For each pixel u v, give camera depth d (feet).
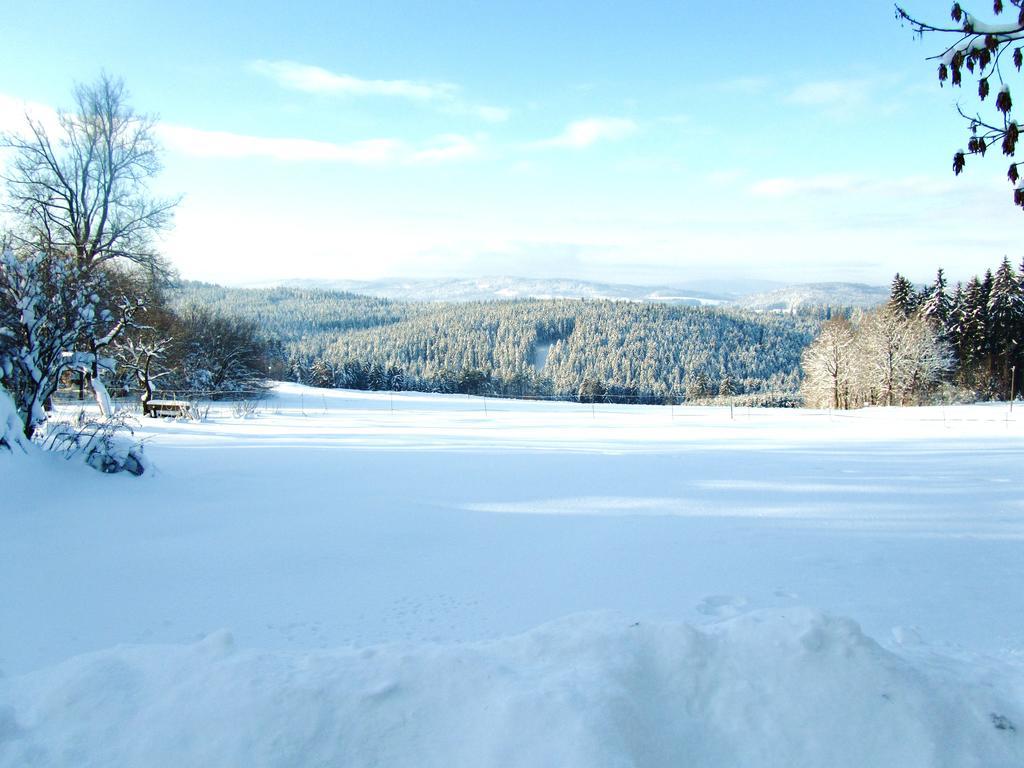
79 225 76.43
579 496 27.27
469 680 7.59
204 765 6.60
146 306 74.95
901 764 6.72
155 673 8.12
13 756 6.78
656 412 104.99
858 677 7.53
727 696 7.46
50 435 31.27
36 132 72.13
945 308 170.91
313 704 7.23
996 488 28.48
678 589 15.24
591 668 7.72
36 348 29.63
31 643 12.25
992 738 6.98
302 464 37.11
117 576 16.43
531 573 16.71
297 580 16.24
